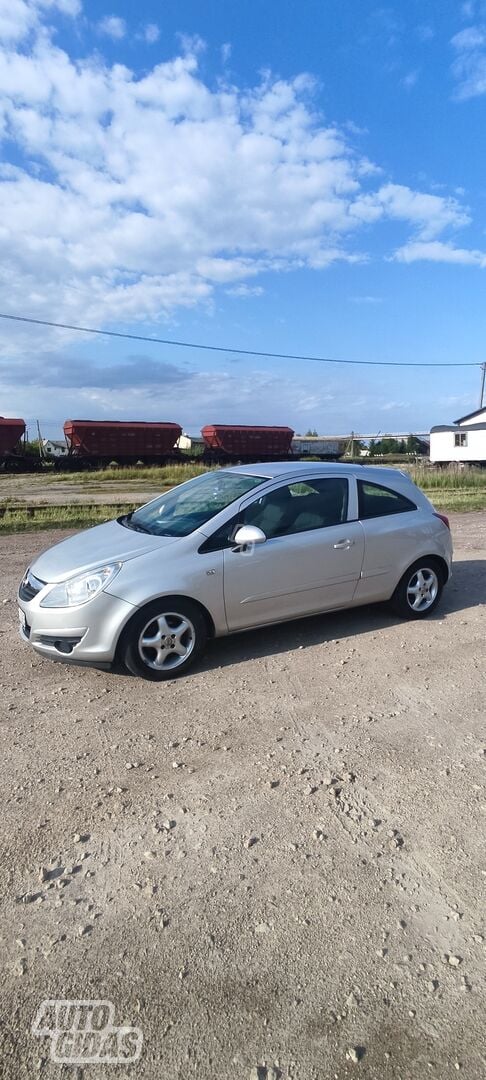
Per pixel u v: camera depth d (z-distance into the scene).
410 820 2.78
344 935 2.16
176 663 4.41
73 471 43.88
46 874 2.47
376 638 5.15
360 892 2.36
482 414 50.12
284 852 2.59
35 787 3.07
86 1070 1.74
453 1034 1.81
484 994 1.94
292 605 4.90
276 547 4.73
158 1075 1.72
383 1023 1.85
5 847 2.63
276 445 51.72
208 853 2.59
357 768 3.20
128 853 2.59
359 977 2.00
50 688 4.27
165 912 2.28
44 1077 1.73
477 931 2.18
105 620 4.17
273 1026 1.84
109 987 1.98
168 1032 1.83
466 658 4.67
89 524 12.73
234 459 50.16
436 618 5.66
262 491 4.92
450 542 5.78
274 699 4.03
